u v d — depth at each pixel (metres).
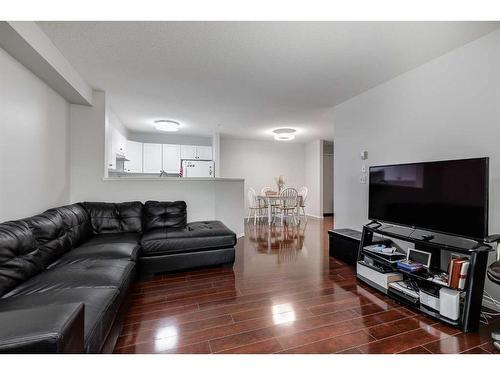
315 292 2.38
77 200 3.33
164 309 2.05
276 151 7.73
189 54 2.42
